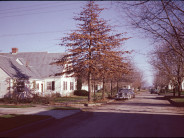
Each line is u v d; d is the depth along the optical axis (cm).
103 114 1584
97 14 2419
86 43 2452
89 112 1745
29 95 3331
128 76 4106
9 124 1126
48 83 4109
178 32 1553
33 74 3691
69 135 870
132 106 2292
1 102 2638
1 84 2969
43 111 1802
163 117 1397
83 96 4397
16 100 2552
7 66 3147
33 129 1057
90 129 990
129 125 1083
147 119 1300
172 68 3353
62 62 2495
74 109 1952
